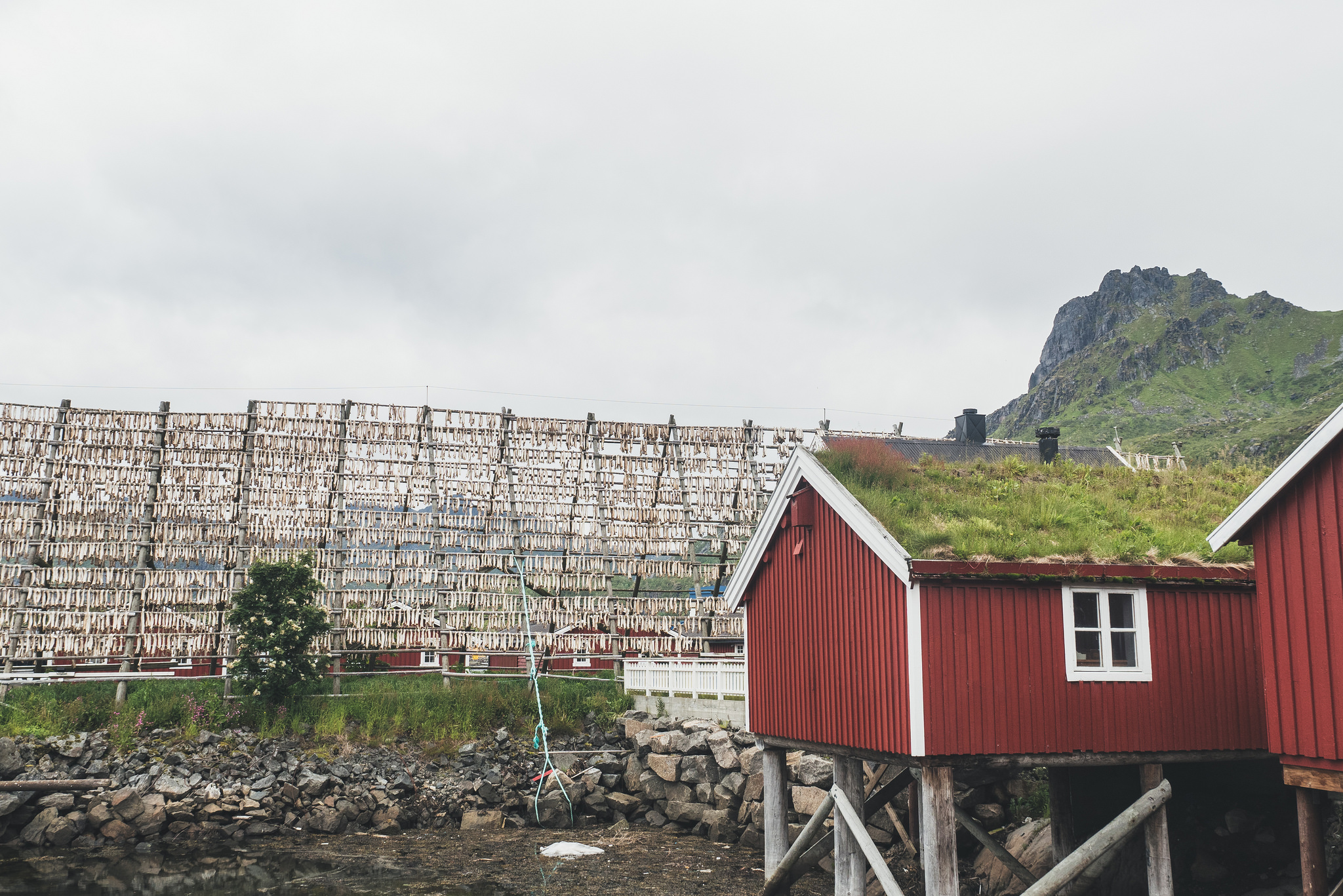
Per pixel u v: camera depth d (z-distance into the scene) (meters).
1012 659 14.32
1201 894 15.67
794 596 17.91
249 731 28.25
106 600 30.22
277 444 32.59
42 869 22.02
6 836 24.59
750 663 19.55
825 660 16.67
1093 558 14.88
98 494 30.92
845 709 15.91
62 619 29.77
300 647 29.05
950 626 14.16
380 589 32.44
